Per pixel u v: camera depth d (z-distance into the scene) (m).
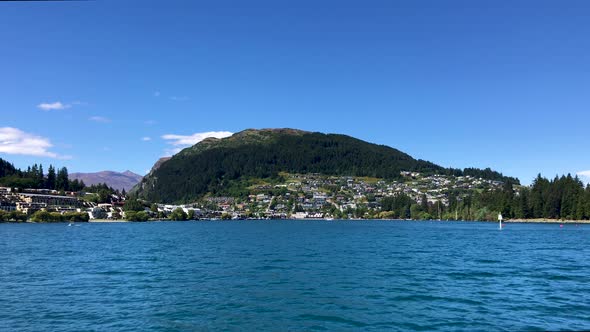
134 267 57.78
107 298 37.47
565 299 36.78
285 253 77.81
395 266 58.41
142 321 30.09
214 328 28.55
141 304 35.19
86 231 170.62
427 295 38.53
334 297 37.88
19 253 77.38
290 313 32.34
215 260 66.31
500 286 42.94
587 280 46.44
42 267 57.66
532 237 128.50
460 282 45.31
